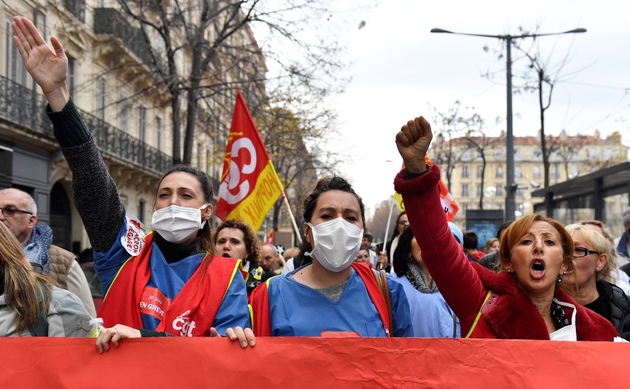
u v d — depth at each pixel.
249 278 5.47
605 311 3.85
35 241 4.27
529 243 2.89
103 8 19.31
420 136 2.66
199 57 15.22
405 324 3.08
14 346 2.46
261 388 2.50
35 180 16.23
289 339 2.55
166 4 15.21
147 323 2.77
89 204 2.86
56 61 2.79
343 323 2.88
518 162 91.69
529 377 2.53
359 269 3.15
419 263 4.11
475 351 2.56
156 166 23.36
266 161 6.99
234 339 2.53
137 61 20.11
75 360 2.46
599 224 4.73
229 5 14.70
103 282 3.00
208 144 30.48
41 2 15.91
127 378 2.46
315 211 3.02
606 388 2.52
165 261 2.98
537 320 2.78
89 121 18.34
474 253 8.39
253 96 17.03
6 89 14.26
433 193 2.68
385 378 2.54
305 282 3.03
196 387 2.48
